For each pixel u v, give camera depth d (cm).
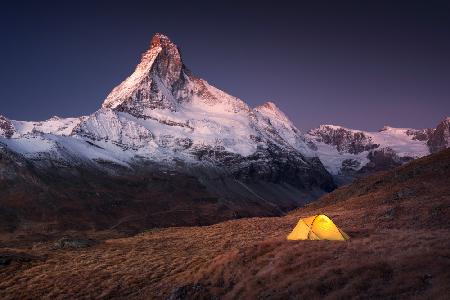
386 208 6581
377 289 2845
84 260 6219
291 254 3819
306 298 3045
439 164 8406
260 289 3441
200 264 4569
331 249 3775
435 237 3691
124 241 8050
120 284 4747
